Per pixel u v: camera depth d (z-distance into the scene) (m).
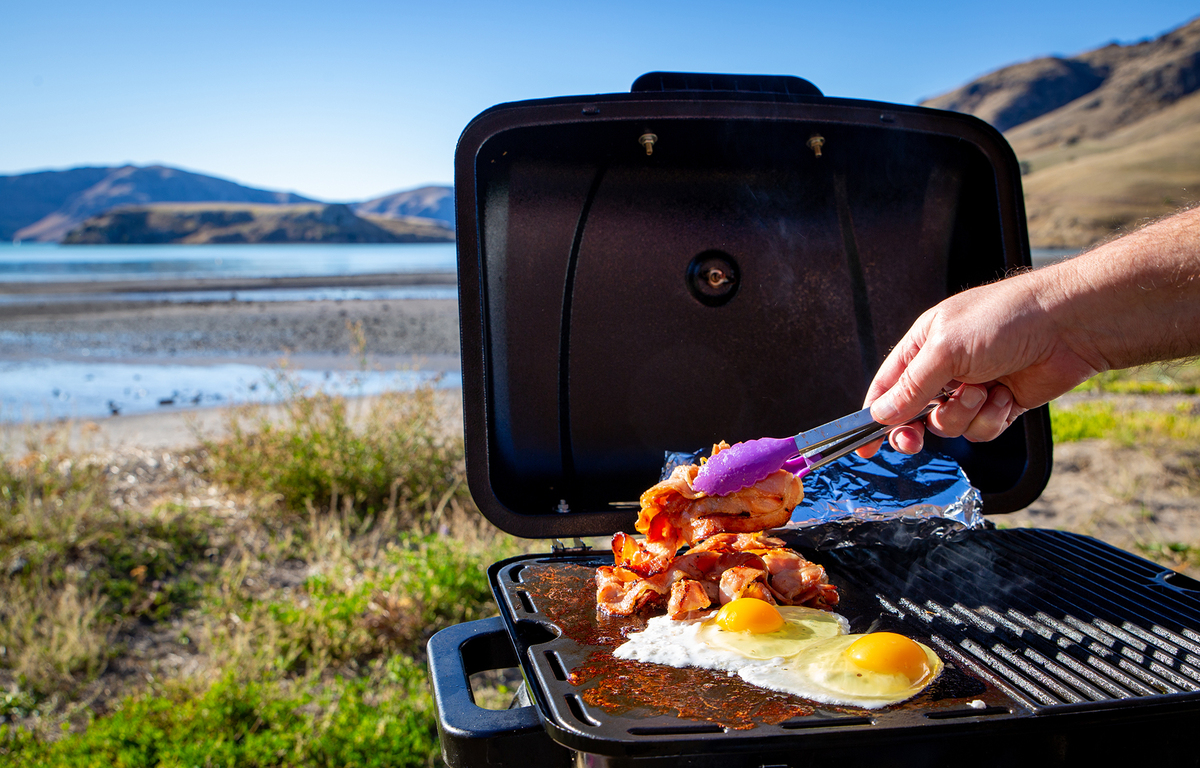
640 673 1.26
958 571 1.72
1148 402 9.49
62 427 8.12
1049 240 82.50
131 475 6.32
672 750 0.99
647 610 1.53
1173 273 1.18
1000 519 5.54
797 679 1.23
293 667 3.82
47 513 4.95
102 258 91.88
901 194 1.94
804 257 1.97
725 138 1.79
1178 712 1.09
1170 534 5.26
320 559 4.93
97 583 4.54
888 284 1.98
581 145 1.77
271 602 4.27
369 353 14.71
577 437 1.90
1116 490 6.13
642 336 1.93
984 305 1.31
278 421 6.78
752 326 1.98
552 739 1.14
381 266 62.72
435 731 3.17
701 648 1.35
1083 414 8.54
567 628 1.44
